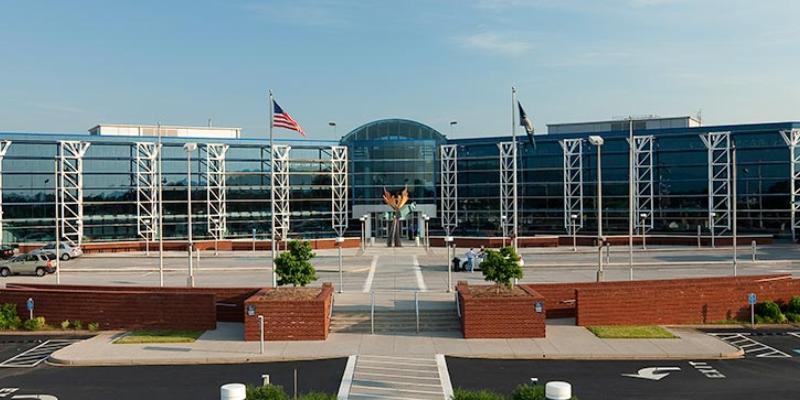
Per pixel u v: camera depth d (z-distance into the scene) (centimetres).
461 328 2938
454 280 4366
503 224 7744
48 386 2231
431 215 8619
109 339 2897
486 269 3022
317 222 8431
